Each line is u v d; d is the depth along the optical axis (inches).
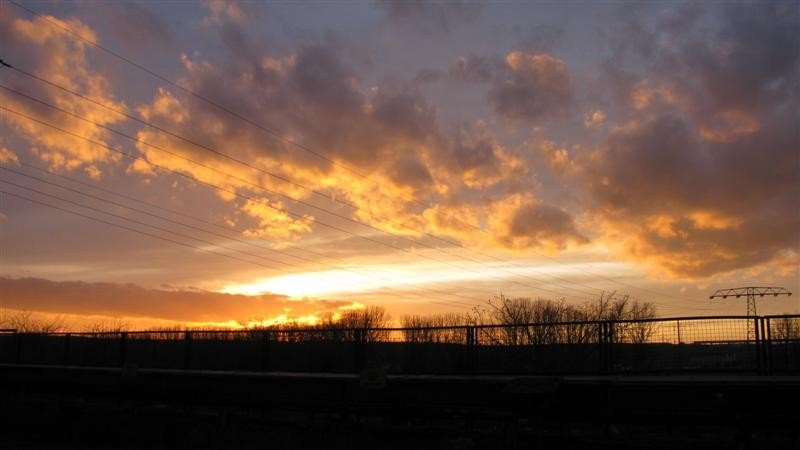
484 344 759.1
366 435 728.3
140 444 840.3
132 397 911.0
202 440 806.5
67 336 1110.4
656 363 684.1
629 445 619.2
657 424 598.9
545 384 621.6
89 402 1016.9
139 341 1045.2
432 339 780.6
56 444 871.1
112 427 891.4
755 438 621.9
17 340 1182.9
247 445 762.8
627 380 598.5
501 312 2289.6
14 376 1054.4
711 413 575.5
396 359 795.4
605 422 620.4
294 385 772.0
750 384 557.6
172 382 868.6
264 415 872.9
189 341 952.9
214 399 830.5
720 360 657.0
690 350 672.4
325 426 761.0
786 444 598.5
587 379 611.8
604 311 2325.3
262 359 897.5
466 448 668.1
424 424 778.2
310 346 868.6
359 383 714.8
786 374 621.6
